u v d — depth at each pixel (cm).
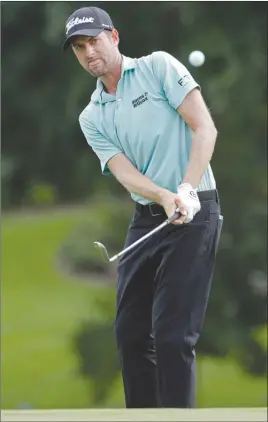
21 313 5859
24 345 5406
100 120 1405
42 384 4841
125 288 1423
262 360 3444
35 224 6694
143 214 1402
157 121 1362
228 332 3391
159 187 1349
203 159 1334
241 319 3459
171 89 1353
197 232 1366
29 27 3625
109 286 3959
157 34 3425
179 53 3369
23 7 3559
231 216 3394
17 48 3647
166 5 3394
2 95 3656
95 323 3591
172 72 1359
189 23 3394
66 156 3691
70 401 4678
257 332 3466
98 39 1362
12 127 3694
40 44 3600
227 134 3366
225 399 4462
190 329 1359
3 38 3653
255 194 3406
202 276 1371
